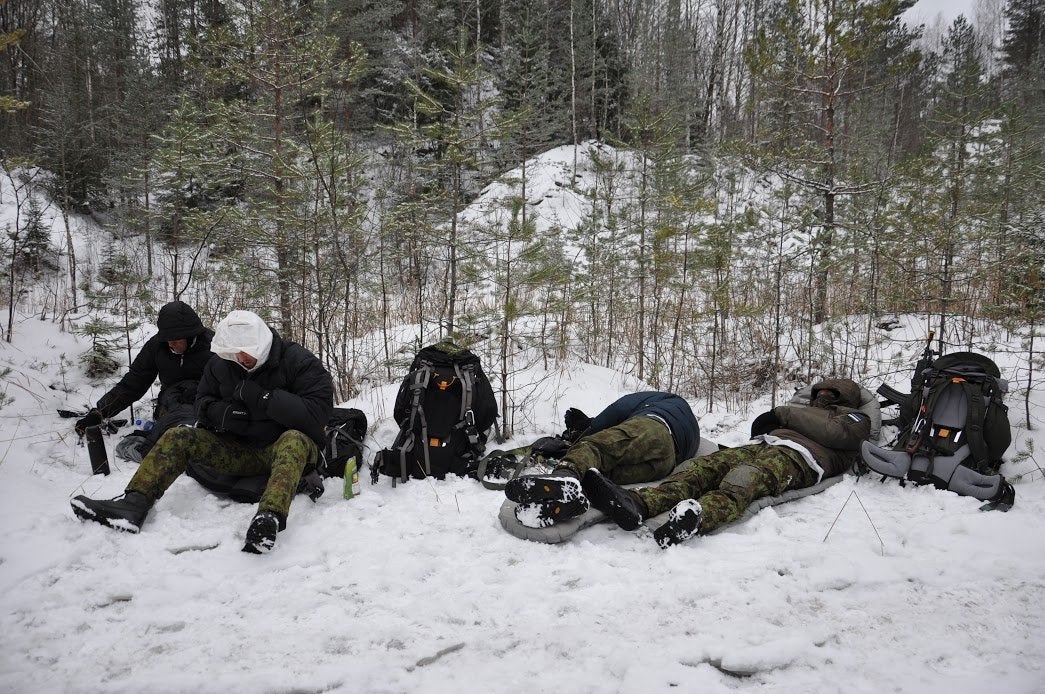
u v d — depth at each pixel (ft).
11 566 8.68
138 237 37.35
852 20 27.37
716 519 10.46
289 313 21.58
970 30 99.76
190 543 9.70
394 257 22.34
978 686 6.46
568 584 8.82
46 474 12.95
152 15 72.13
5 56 56.59
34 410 16.60
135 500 10.12
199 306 25.34
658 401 14.14
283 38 23.20
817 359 21.95
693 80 87.04
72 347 21.12
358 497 11.90
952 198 21.70
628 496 10.48
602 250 25.76
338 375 19.98
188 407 13.76
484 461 12.99
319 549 9.75
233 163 22.34
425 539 10.12
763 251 23.11
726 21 102.73
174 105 46.26
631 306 27.25
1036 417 14.69
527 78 52.95
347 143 20.03
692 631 7.55
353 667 6.75
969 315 23.24
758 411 19.17
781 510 11.74
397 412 13.60
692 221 22.56
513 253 16.51
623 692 6.41
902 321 24.80
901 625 7.70
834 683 6.58
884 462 12.44
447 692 6.42
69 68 58.29
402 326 26.27
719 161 35.12
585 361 23.56
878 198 25.08
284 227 20.72
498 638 7.41
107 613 7.88
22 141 51.39
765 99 30.78
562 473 10.78
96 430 12.99
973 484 11.46
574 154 67.15
